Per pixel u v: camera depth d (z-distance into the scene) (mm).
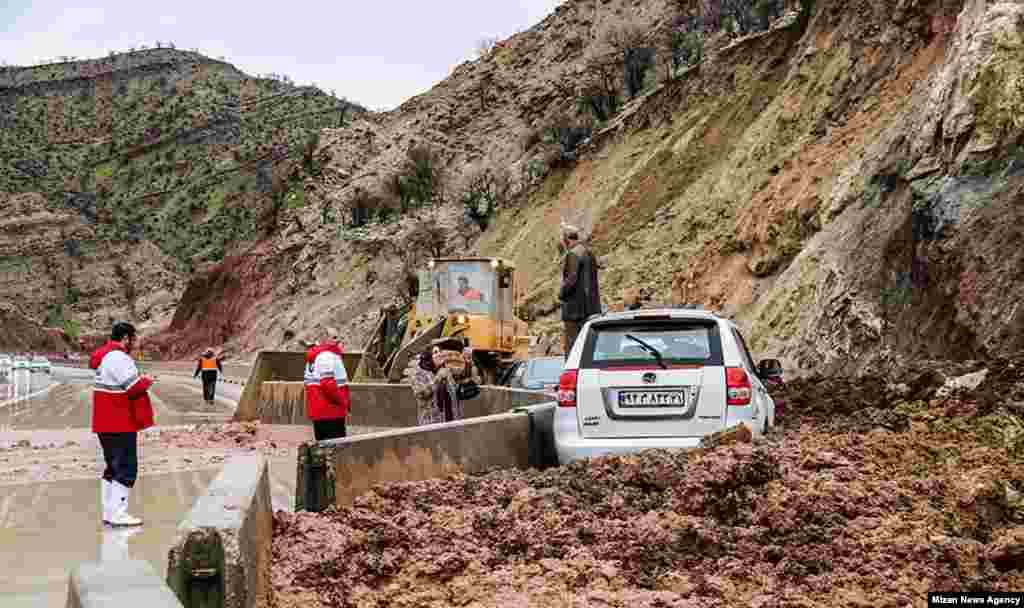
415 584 6430
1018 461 9133
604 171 59719
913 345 23203
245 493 5879
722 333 10039
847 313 26172
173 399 41125
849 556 6645
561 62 95438
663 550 6750
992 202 22641
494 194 80688
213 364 38625
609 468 8789
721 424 9711
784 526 7102
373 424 23172
